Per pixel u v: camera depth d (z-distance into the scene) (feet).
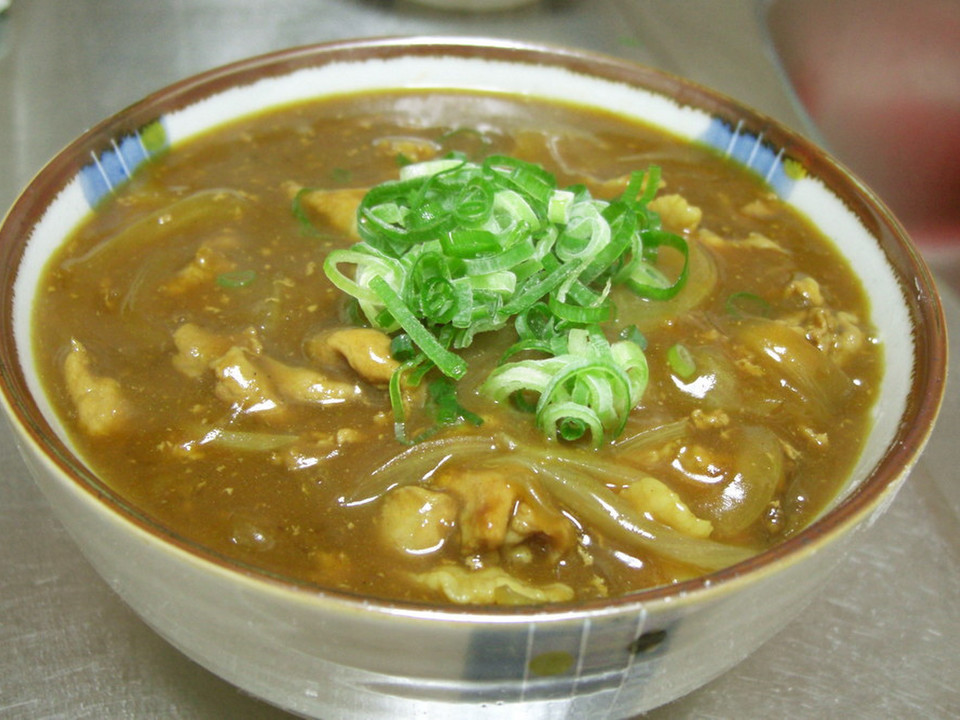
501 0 1.58
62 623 0.78
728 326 0.85
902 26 1.46
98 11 1.57
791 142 0.96
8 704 0.73
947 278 1.35
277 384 0.77
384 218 0.84
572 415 0.72
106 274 0.85
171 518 0.69
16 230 0.78
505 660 0.56
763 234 0.95
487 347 0.80
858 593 0.86
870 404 0.79
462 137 1.06
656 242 0.88
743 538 0.70
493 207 0.83
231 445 0.73
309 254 0.89
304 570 0.67
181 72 1.44
